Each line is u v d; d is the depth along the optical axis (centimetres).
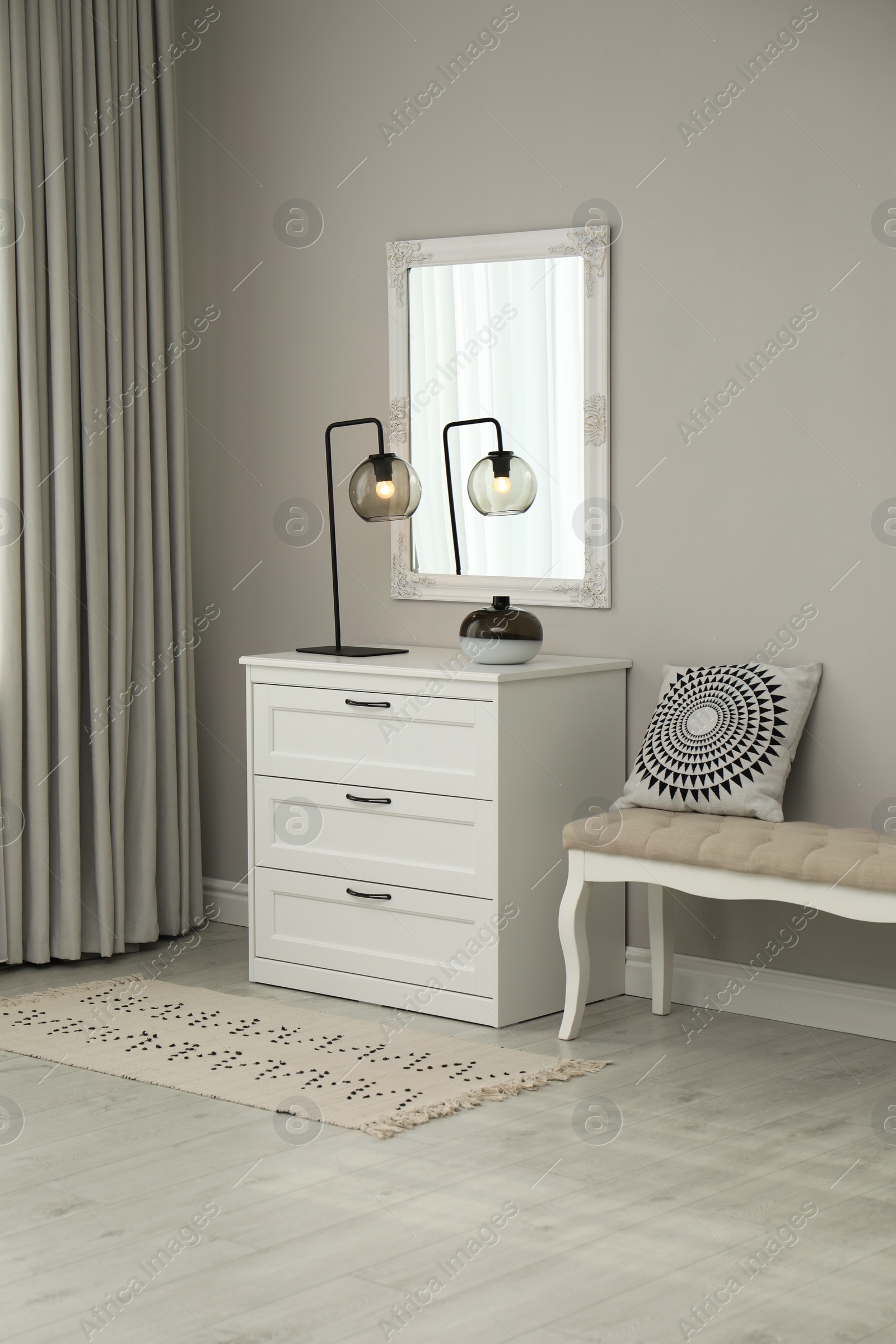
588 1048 313
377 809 345
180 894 416
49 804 385
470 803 328
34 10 370
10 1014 340
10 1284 208
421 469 388
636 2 344
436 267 380
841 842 286
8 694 373
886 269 313
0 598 371
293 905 362
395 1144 259
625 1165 249
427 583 389
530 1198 236
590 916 349
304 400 411
